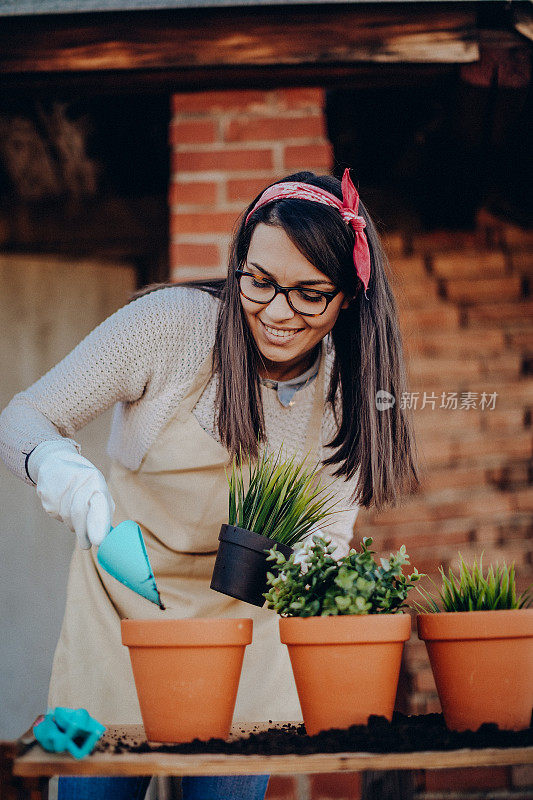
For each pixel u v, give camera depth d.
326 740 1.15
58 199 3.34
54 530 3.37
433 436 3.05
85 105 2.76
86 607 1.62
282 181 1.49
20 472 1.47
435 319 3.12
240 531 1.33
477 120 2.56
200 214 2.55
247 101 2.58
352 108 2.80
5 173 3.15
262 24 2.38
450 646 1.24
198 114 2.58
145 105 2.80
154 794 1.73
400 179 3.13
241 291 1.43
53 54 2.38
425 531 2.97
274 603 1.26
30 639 3.32
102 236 3.35
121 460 1.68
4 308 3.37
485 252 3.19
